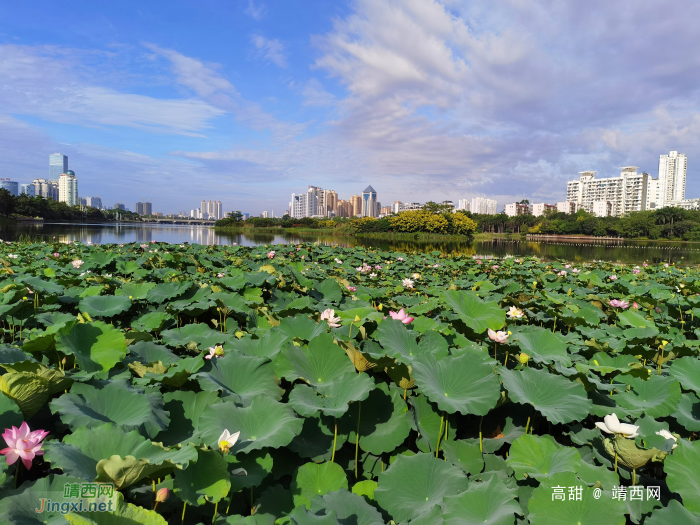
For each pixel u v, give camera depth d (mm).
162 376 2969
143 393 2670
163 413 2594
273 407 2590
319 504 2082
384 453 2787
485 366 2959
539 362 3596
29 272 7695
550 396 2965
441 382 2920
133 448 2039
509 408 3195
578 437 2805
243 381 3146
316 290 7324
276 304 6539
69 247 15867
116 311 5297
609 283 10812
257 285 7367
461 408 2588
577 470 2275
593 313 6273
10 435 1805
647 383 3492
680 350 4273
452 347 4121
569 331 6105
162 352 3891
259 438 2350
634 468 2354
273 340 3789
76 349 3209
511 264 15547
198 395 2777
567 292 9328
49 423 2557
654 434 2844
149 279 8406
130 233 56656
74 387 2553
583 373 3193
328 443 2676
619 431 2283
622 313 6410
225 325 5344
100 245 17484
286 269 8727
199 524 2002
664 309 7816
